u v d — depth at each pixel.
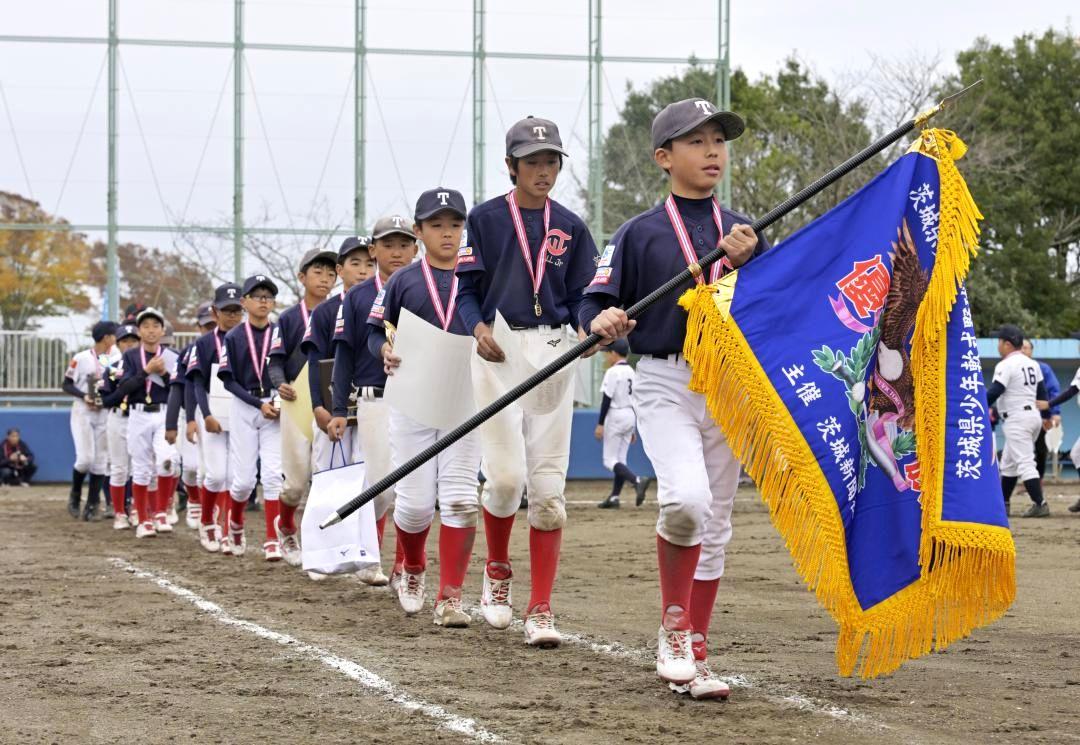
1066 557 10.93
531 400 6.57
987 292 41.97
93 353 15.91
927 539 5.09
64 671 5.93
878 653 5.10
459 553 7.21
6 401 24.34
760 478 5.08
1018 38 46.44
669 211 5.48
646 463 24.38
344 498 7.38
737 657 6.16
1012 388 15.48
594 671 5.84
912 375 5.23
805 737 4.58
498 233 6.77
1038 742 4.52
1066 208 45.84
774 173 35.66
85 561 10.90
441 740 4.59
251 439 11.05
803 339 5.13
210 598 8.46
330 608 7.98
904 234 5.29
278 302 26.00
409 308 7.76
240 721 4.92
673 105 5.45
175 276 25.42
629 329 5.18
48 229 25.03
